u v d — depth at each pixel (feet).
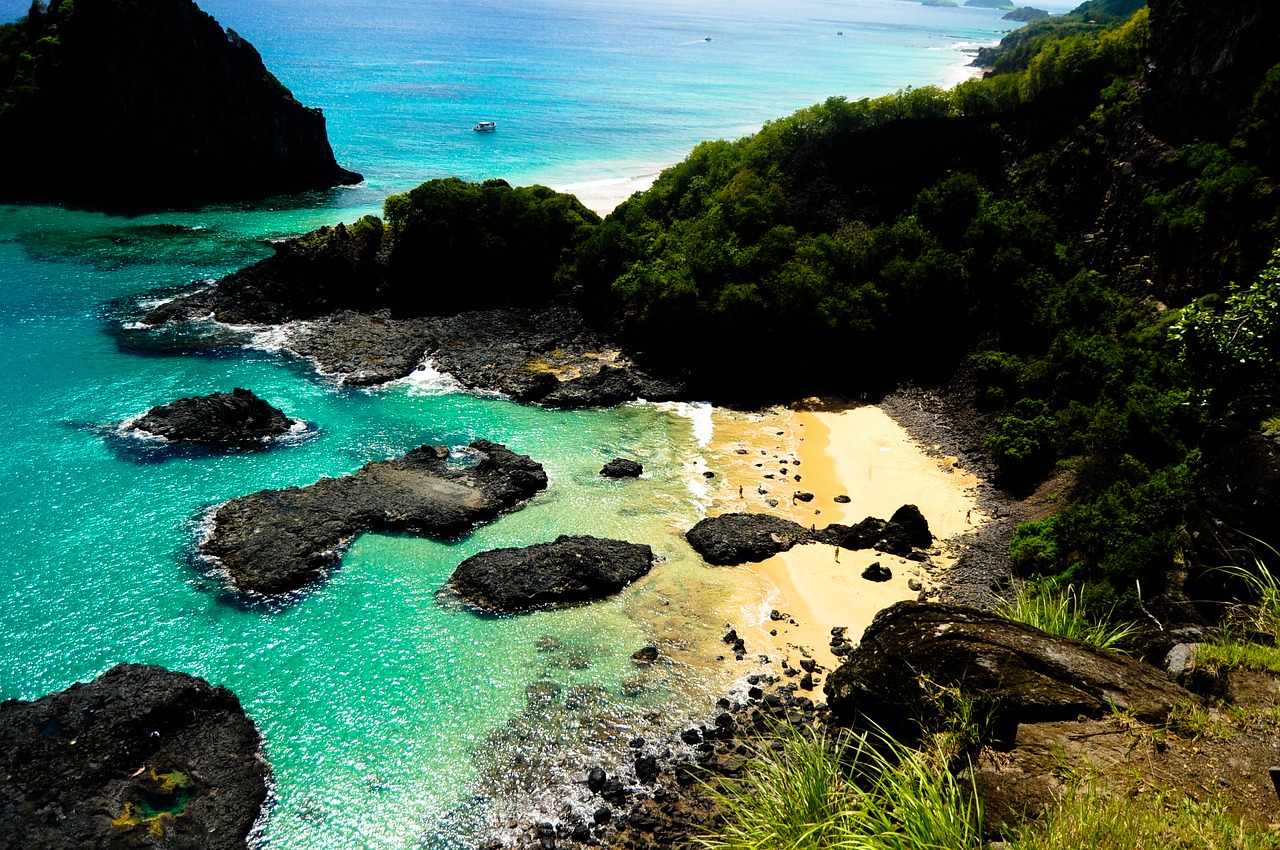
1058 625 75.51
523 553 183.52
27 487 204.23
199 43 477.36
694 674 156.35
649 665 158.40
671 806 127.85
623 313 302.86
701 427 252.42
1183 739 53.88
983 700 61.93
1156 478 159.43
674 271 286.25
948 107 329.72
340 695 150.51
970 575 179.42
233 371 272.92
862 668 74.59
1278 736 52.39
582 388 268.00
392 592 176.14
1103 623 81.41
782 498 215.10
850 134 334.65
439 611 171.22
